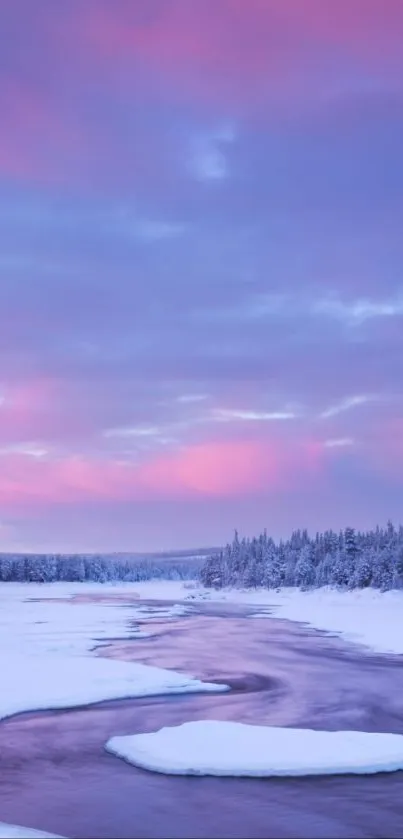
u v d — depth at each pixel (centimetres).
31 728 2547
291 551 17675
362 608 10850
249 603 13400
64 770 2031
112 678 3575
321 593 14075
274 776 1953
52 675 3647
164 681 3522
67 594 18350
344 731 2430
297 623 8212
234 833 1566
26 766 2077
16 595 17362
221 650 5288
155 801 1767
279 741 2270
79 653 4719
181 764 2031
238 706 2992
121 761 2116
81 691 3212
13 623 7669
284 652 5178
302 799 1778
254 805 1736
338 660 4712
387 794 1811
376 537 14925
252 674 4019
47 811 1702
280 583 16775
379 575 12775
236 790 1842
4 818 1658
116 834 1557
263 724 2634
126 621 8269
